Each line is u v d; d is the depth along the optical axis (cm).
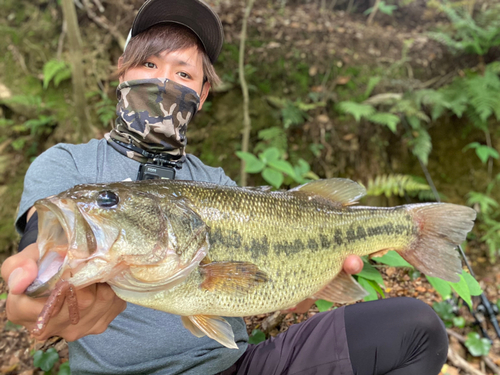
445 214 66
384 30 187
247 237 52
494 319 110
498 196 166
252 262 52
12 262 36
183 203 48
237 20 169
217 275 47
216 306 49
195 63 68
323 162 165
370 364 61
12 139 145
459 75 176
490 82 161
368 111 154
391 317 62
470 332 108
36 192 52
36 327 33
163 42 64
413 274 115
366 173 169
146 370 53
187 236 46
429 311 63
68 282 37
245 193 54
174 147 65
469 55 178
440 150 174
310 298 63
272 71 167
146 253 43
